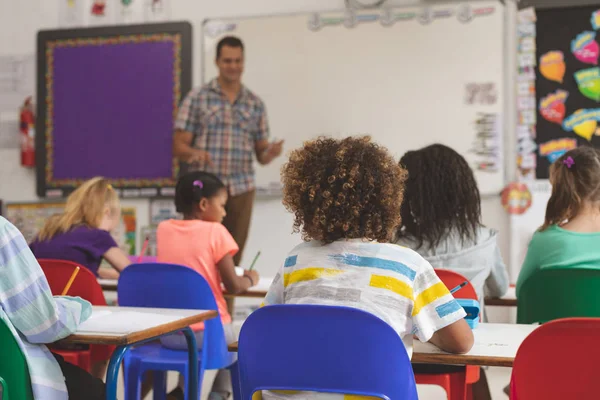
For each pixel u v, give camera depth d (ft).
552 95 13.62
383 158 4.46
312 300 4.21
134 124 15.44
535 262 6.70
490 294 7.07
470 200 6.46
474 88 13.85
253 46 14.82
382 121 14.30
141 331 4.82
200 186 8.23
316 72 14.57
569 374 3.90
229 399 9.36
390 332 3.85
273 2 14.89
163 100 15.28
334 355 3.98
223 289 8.74
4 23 16.20
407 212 6.48
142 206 15.44
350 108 14.44
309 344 4.00
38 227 16.01
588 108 13.43
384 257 4.26
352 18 14.42
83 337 4.72
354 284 4.20
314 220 4.32
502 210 13.75
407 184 6.48
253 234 14.92
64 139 15.84
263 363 4.14
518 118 13.73
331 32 14.52
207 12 15.21
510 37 13.71
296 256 4.45
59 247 8.27
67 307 4.85
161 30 15.25
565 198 6.84
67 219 8.46
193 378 6.18
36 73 16.03
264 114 14.70
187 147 14.05
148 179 15.34
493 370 11.83
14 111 16.16
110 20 15.69
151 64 15.34
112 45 15.57
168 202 15.30
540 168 13.66
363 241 4.37
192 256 7.77
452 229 6.44
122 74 15.51
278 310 3.98
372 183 4.31
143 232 15.42
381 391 3.96
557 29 13.58
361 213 4.32
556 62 13.58
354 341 3.93
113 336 4.66
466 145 13.91
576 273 6.42
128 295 7.20
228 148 14.40
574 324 3.77
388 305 4.13
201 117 14.42
